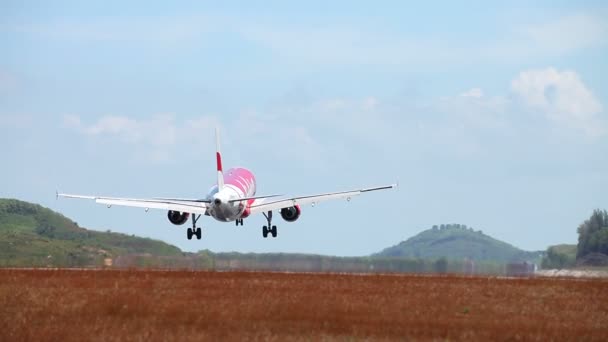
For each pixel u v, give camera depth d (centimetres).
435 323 16588
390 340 15050
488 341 15200
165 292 19812
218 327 15812
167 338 14800
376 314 17350
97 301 18275
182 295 19362
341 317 16900
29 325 15788
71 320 16338
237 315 16875
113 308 17325
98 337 14800
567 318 17675
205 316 16700
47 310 17300
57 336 14825
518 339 15350
